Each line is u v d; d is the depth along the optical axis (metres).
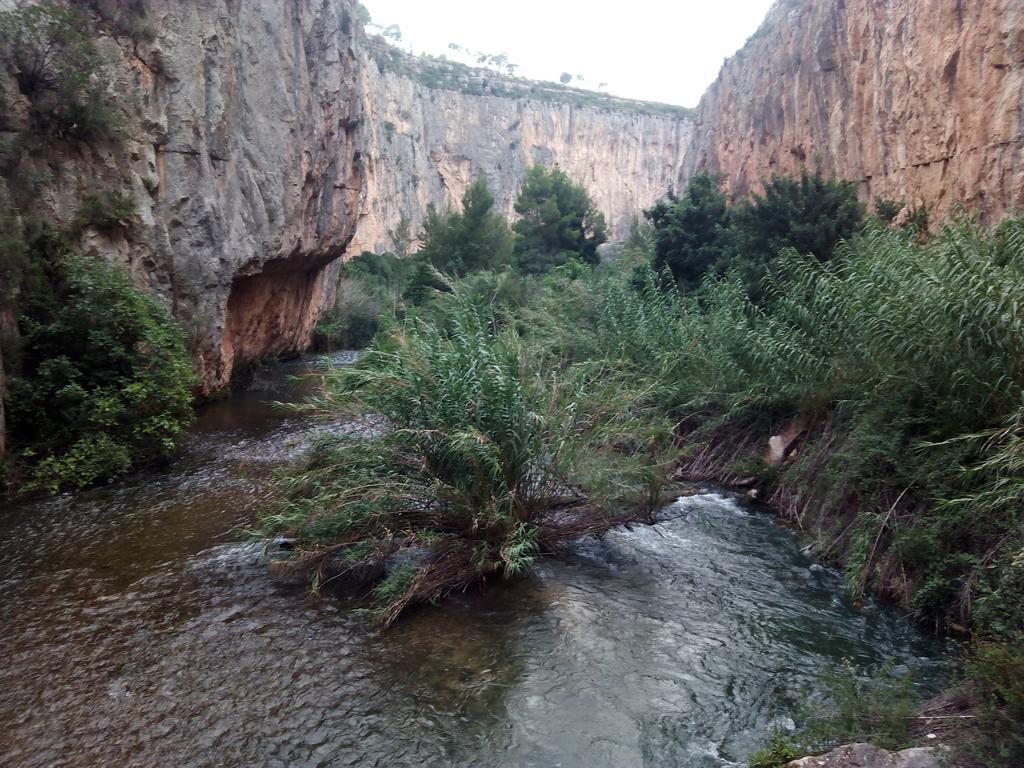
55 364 9.11
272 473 9.37
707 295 13.98
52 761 3.86
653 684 4.75
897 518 6.31
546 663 4.97
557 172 40.22
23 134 9.72
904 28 15.84
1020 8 10.84
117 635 5.27
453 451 6.11
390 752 4.00
